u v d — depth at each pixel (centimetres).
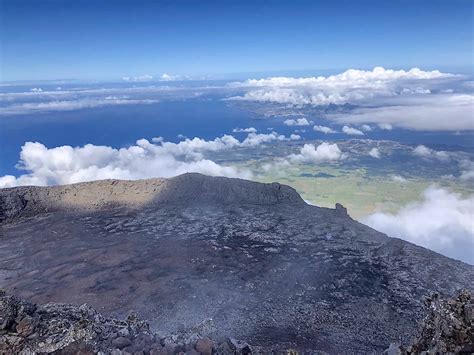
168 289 5947
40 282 6372
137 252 7600
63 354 1836
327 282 6128
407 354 1784
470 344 1484
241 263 6975
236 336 4419
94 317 2208
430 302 1811
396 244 7600
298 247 7700
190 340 2108
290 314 5103
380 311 5147
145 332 2216
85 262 7169
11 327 1872
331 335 4503
